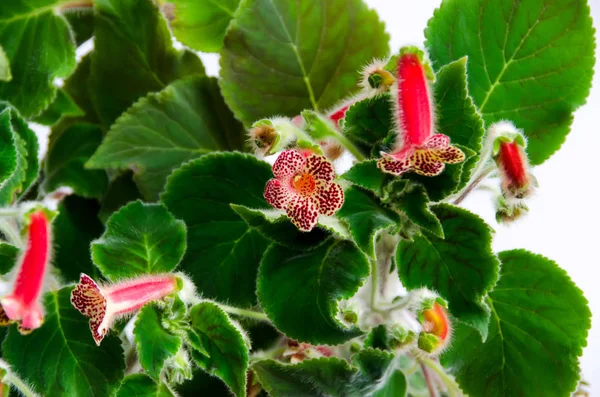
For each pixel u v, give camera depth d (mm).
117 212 542
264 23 590
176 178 560
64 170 627
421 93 481
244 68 595
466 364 569
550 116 578
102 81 627
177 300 504
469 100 503
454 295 507
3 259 534
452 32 569
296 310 515
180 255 539
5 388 508
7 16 613
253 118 602
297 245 519
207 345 503
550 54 568
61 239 608
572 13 561
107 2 613
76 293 479
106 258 534
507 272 572
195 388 552
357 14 594
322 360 521
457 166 496
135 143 600
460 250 508
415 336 528
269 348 568
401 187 499
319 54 598
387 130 508
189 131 613
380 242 546
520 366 566
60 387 524
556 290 566
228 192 560
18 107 612
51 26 619
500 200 537
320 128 505
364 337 563
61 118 653
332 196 471
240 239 562
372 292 542
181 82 613
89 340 530
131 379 525
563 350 563
